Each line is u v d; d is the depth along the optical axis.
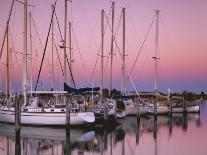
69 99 38.28
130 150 28.55
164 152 27.62
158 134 38.06
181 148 29.39
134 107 54.88
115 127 43.16
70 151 28.02
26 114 40.25
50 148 29.25
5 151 27.92
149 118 56.59
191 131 40.91
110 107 44.47
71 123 38.72
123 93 56.44
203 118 58.19
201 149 28.91
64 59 44.69
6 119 42.75
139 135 37.06
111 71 55.25
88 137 34.94
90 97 45.72
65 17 45.97
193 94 86.94
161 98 62.16
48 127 39.84
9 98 47.53
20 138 33.66
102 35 55.31
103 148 29.39
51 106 40.69
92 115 39.62
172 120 54.38
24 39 43.78
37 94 42.50
